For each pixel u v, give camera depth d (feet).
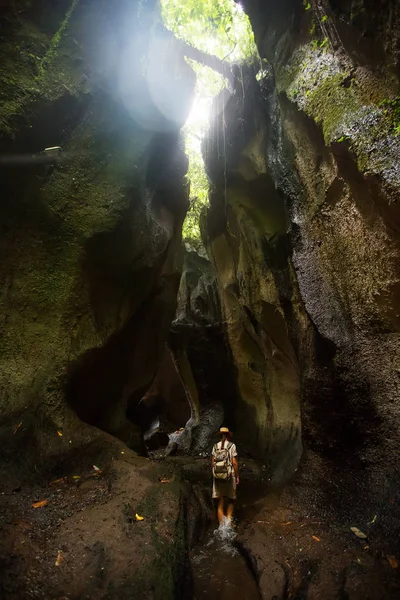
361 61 14.47
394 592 9.95
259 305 31.04
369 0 13.14
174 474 17.46
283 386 30.53
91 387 21.98
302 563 12.26
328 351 17.29
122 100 22.38
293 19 19.20
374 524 12.75
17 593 9.27
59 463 16.10
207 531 16.51
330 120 14.92
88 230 19.54
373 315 14.20
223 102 30.55
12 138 16.39
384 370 13.93
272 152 24.11
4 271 17.13
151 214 27.27
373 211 13.78
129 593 10.02
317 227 18.16
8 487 13.94
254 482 25.93
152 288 29.07
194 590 12.35
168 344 51.65
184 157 31.53
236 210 33.22
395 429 13.32
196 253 54.54
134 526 12.75
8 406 15.64
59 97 18.31
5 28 17.19
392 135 12.01
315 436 17.42
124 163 22.24
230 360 43.32
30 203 17.95
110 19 20.77
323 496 15.58
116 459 17.15
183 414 62.39
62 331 18.15
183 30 27.43
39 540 11.32
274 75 22.08
